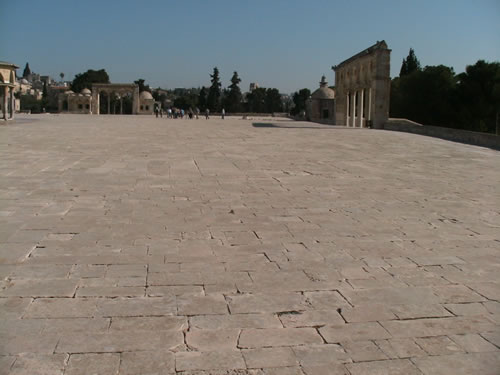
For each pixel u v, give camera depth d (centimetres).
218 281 668
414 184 1454
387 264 756
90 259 739
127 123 4772
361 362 480
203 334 525
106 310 573
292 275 698
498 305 616
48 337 509
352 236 899
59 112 10569
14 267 700
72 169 1545
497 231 963
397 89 7212
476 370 472
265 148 2338
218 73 12950
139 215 999
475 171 1739
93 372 451
